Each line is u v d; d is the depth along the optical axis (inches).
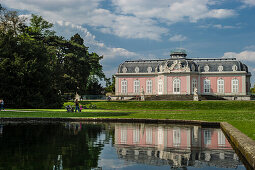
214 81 3009.4
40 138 615.2
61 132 722.8
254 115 1253.1
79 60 2704.2
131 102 2345.0
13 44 1988.2
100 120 1083.3
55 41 2738.7
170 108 2166.6
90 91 3577.8
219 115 1251.8
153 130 778.8
